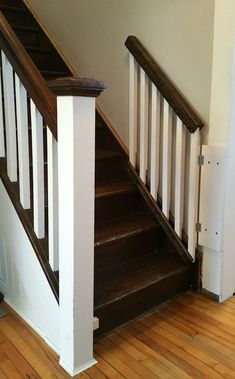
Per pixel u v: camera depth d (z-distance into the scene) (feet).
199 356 5.59
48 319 5.77
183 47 6.92
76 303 5.02
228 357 5.58
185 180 7.36
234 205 7.02
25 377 5.12
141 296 6.51
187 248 7.44
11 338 5.96
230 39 6.16
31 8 10.60
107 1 8.34
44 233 5.90
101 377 5.15
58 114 4.62
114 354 5.61
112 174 8.54
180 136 7.02
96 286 6.47
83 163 4.66
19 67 5.29
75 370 5.21
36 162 5.51
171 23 7.05
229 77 6.28
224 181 6.66
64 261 5.00
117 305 6.09
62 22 9.84
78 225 4.79
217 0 6.20
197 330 6.25
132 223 7.73
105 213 7.78
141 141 7.88
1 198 6.71
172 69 7.20
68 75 9.74
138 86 7.88
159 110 7.47
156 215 7.85
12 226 6.47
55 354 5.58
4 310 6.82
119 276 6.88
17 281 6.63
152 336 6.07
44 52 9.95
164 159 7.42
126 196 8.07
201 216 7.13
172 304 7.08
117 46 8.32
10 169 6.33
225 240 6.98
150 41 7.52
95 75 9.11
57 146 4.87
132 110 7.96
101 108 9.11
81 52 9.40
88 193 4.82
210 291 7.29
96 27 8.78
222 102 6.44
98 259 6.91
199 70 6.73
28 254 6.09
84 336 5.25
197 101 6.87
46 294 5.72
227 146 6.54
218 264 7.06
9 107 6.06
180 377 5.16
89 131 4.65
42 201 5.72
